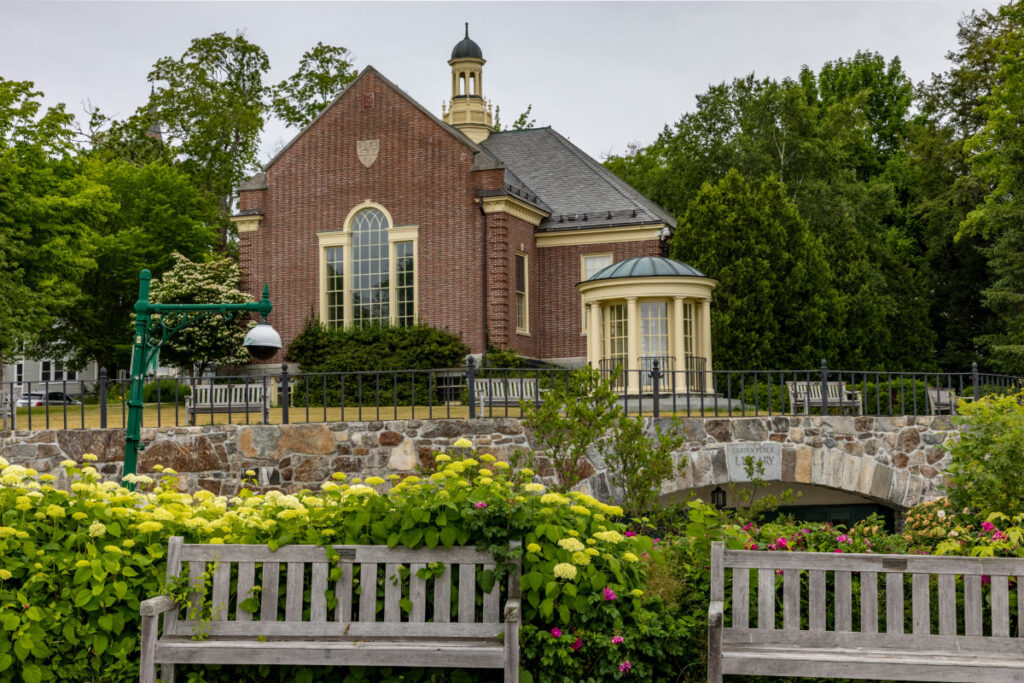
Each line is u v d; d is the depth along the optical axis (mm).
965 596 7086
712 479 16688
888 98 56938
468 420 15922
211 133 45406
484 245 31031
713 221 32875
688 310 22719
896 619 7105
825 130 48594
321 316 32375
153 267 41344
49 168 28656
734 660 6824
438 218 31500
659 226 32812
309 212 32719
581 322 33375
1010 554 8156
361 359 30531
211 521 7867
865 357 35719
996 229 37938
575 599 7066
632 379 22125
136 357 12375
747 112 44406
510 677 6723
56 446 16172
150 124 46656
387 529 7238
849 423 17047
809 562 7191
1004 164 32812
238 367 33000
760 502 14219
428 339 30766
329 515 7480
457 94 39219
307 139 32906
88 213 29469
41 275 28625
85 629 6980
